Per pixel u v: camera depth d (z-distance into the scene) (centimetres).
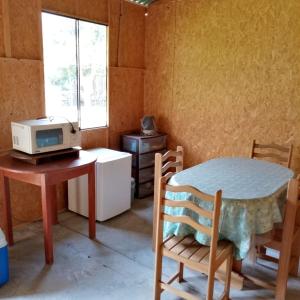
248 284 238
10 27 288
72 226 327
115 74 403
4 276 231
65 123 276
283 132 343
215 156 398
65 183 361
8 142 302
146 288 231
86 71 371
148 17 427
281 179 240
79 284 234
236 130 375
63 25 336
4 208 283
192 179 234
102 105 399
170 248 201
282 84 335
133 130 445
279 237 219
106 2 375
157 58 429
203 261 188
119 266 258
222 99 380
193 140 414
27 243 291
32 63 309
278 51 332
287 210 203
